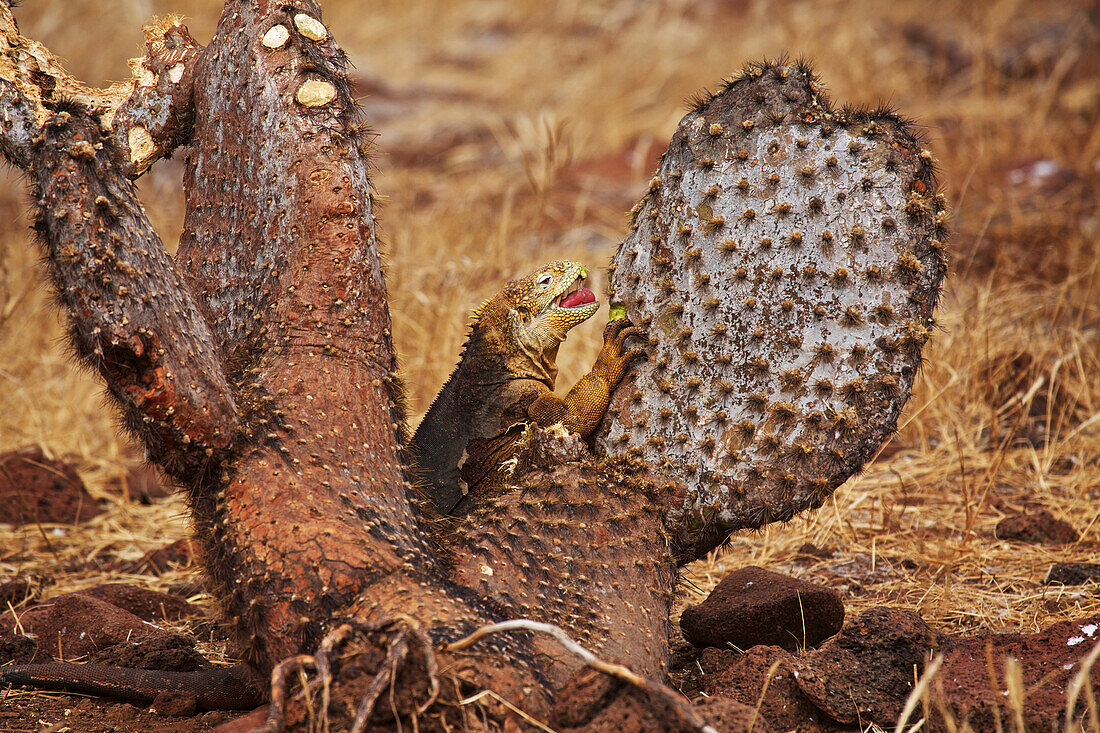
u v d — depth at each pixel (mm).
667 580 5797
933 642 5660
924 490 10062
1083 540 8672
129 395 5066
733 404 5914
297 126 5914
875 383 5766
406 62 31656
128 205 5207
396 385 5965
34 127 5160
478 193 20734
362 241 5891
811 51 26797
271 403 5469
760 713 5215
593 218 19422
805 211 5875
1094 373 11633
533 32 32844
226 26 6270
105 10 28766
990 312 12359
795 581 6703
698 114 6301
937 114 23500
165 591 8578
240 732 4766
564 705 4652
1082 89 24297
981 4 29641
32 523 10102
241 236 6121
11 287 13820
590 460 6023
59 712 5930
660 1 33531
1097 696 5074
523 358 7547
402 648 4469
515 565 5488
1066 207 17297
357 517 5199
